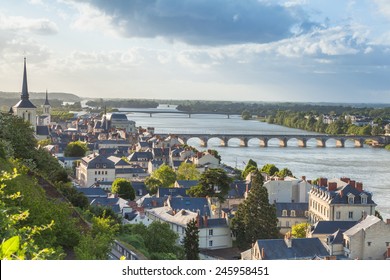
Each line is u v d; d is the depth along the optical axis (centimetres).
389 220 12044
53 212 6406
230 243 14875
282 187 18525
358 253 11794
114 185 19888
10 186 6306
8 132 11850
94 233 8200
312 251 11788
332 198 15388
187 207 16638
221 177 17688
